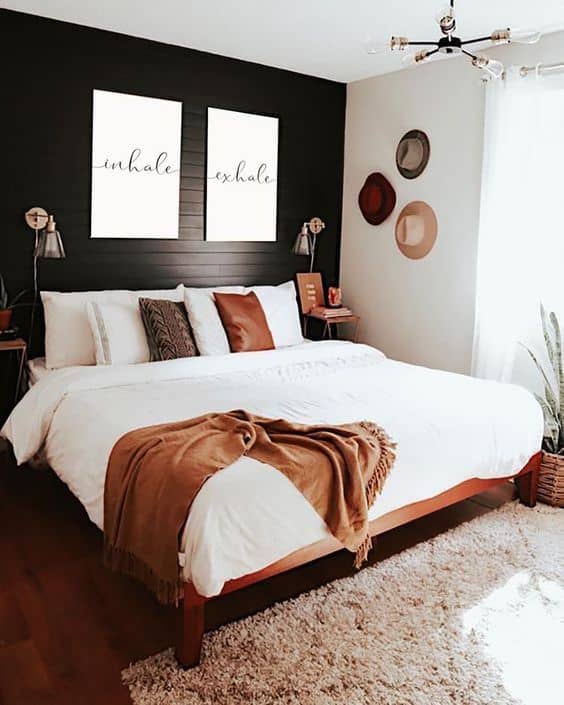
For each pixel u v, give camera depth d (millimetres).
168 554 2082
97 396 3068
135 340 3738
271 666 2092
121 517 2336
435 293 4594
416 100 4590
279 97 4777
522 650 2207
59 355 3693
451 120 4359
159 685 1991
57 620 2320
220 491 2064
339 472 2324
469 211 4309
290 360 3932
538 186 3859
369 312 5133
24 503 3275
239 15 3617
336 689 1992
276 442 2443
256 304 4230
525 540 3004
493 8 3373
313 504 2252
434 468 2750
